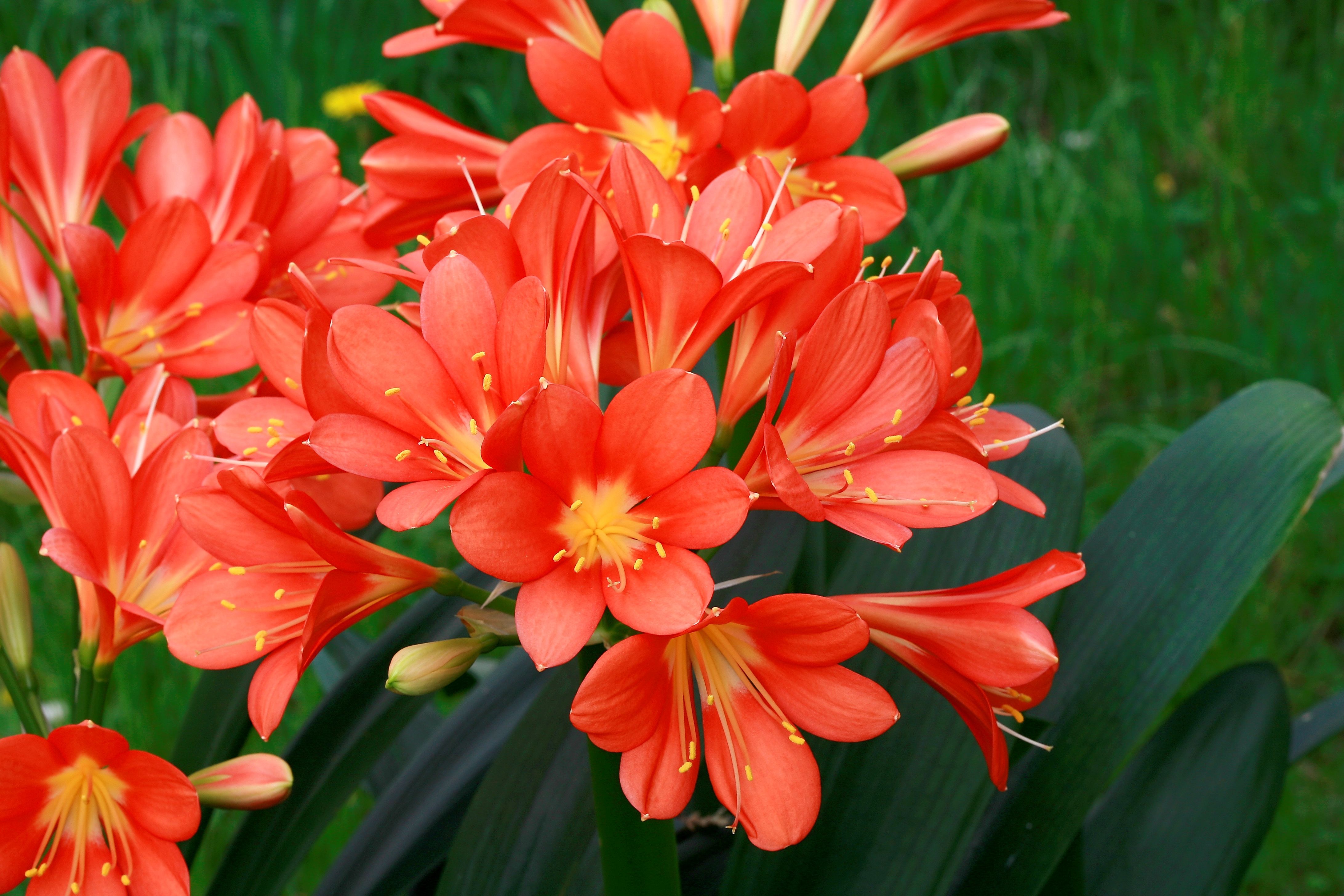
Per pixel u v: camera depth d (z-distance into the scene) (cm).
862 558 76
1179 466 77
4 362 75
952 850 69
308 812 74
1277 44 197
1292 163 183
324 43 187
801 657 60
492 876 72
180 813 62
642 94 71
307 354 61
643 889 64
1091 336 160
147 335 72
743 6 75
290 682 62
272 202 74
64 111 74
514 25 74
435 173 74
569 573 60
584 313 64
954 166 76
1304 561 136
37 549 132
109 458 65
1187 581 74
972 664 62
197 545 67
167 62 195
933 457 63
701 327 62
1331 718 80
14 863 63
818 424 63
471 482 58
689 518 60
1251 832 75
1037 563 62
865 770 71
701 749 76
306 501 60
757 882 70
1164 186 180
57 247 73
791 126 71
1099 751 72
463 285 61
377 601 62
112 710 122
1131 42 195
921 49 77
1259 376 155
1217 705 78
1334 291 159
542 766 74
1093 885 75
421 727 90
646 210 63
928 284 62
